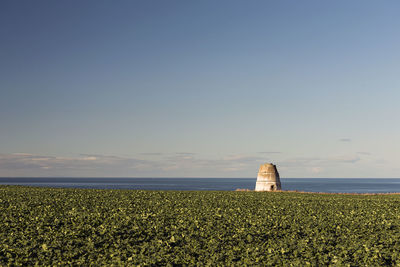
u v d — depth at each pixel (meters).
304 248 17.72
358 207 33.62
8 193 40.91
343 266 15.23
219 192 52.31
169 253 16.98
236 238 19.73
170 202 35.03
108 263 15.30
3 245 17.06
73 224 21.78
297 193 54.19
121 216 25.00
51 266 14.89
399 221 25.58
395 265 15.87
